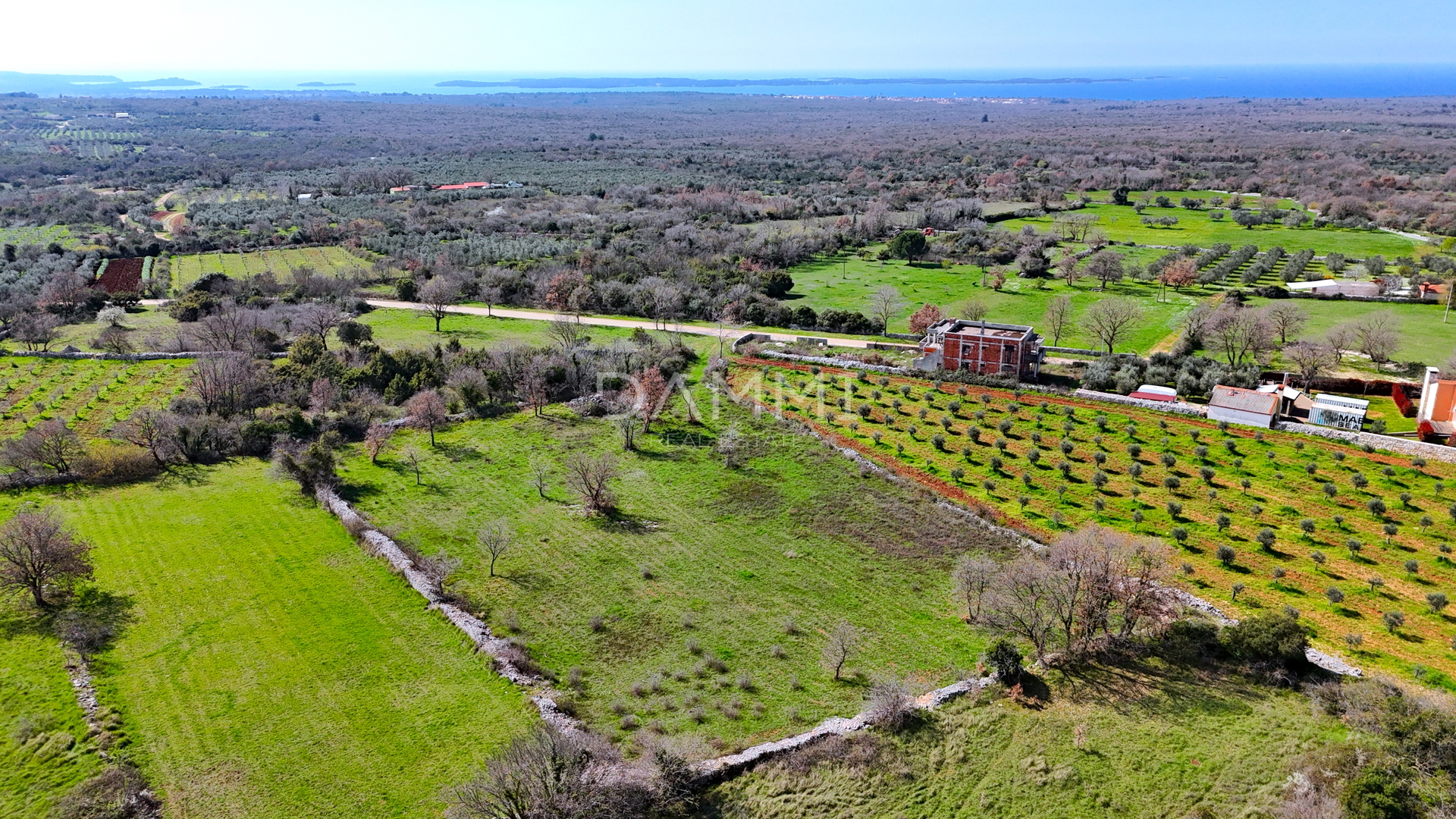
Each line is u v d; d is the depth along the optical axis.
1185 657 51.97
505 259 167.25
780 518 71.56
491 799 39.91
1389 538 65.38
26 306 129.00
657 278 142.25
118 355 111.69
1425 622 55.97
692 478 78.44
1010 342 98.31
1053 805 41.12
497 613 58.47
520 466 80.94
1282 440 81.44
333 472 77.31
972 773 43.38
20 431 88.06
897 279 157.50
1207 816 39.22
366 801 42.03
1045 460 79.94
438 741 46.12
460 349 110.62
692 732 47.34
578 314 128.88
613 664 53.88
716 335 118.69
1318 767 41.25
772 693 51.09
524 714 48.31
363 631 55.91
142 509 72.00
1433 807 37.78
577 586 62.03
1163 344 115.31
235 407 92.81
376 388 98.06
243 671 51.75
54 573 58.00
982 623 57.41
